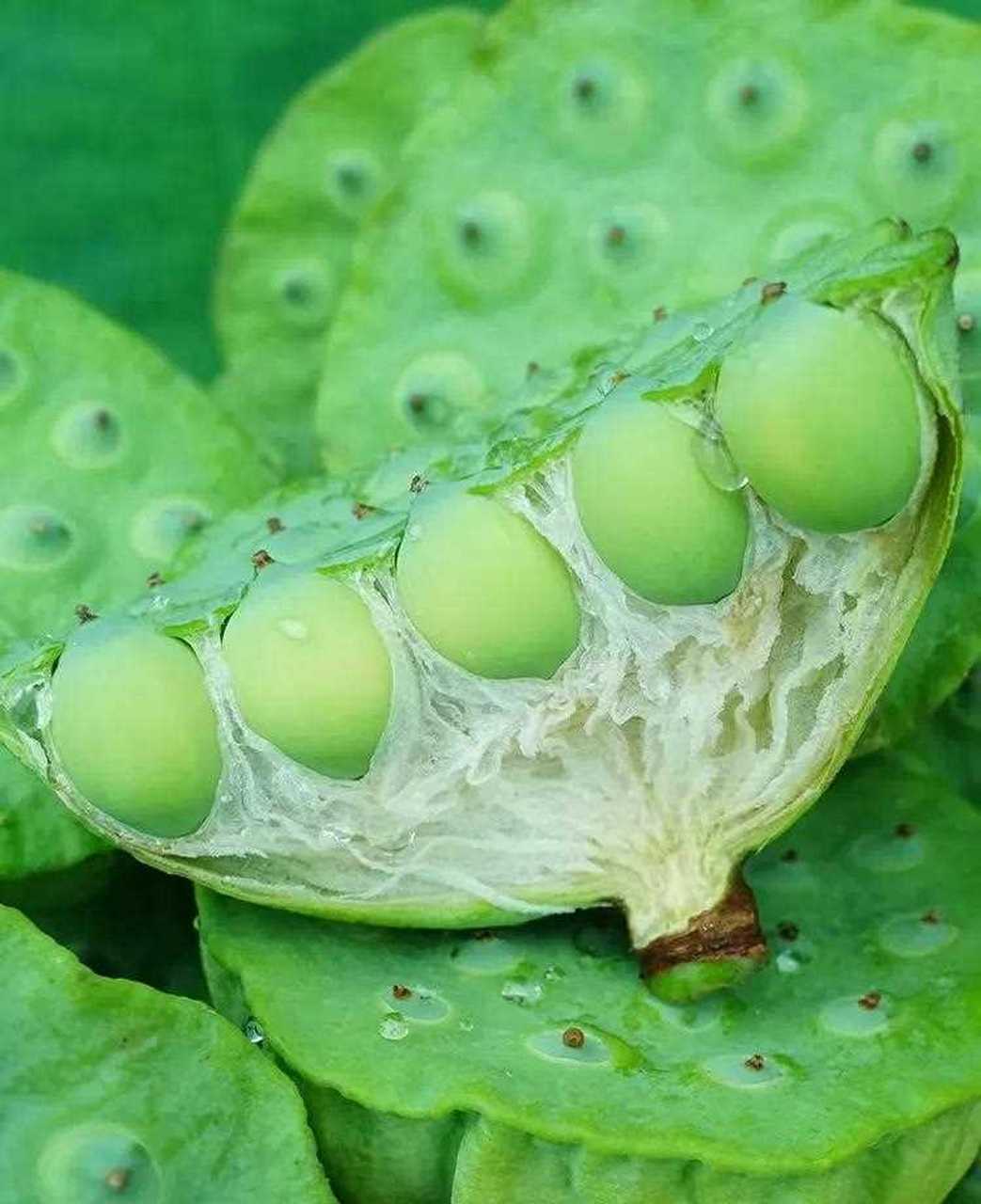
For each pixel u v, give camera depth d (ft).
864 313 1.43
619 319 1.66
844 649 1.50
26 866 1.58
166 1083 1.47
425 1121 1.49
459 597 1.47
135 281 2.14
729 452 1.45
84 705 1.49
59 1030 1.47
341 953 1.54
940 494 1.46
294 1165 1.48
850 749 1.52
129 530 1.65
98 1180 1.46
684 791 1.52
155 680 1.49
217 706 1.50
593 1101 1.47
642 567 1.46
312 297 1.83
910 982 1.53
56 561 1.63
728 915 1.52
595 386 1.55
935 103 1.65
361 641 1.48
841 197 1.65
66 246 2.12
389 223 1.69
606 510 1.46
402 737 1.50
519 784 1.53
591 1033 1.51
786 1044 1.50
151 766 1.49
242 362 1.84
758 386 1.43
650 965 1.52
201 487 1.66
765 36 1.66
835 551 1.48
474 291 1.68
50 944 1.47
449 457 1.58
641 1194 1.47
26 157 2.09
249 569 1.54
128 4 2.08
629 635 1.49
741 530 1.46
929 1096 1.48
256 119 2.11
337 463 1.68
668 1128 1.46
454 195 1.68
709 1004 1.52
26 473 1.65
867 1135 1.46
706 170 1.67
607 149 1.68
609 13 1.68
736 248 1.65
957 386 1.45
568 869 1.53
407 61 1.84
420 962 1.54
